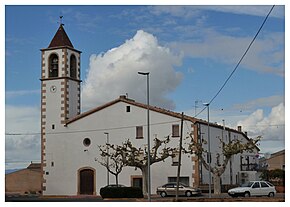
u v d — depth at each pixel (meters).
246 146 57.34
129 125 62.66
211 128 64.88
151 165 60.94
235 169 73.12
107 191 53.09
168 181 60.03
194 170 59.09
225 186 64.81
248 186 50.38
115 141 63.03
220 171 57.69
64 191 64.38
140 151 58.84
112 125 63.41
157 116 61.47
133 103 62.75
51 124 65.81
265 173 76.81
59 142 65.25
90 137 64.12
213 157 64.62
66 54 66.12
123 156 57.22
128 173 61.94
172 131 60.69
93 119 64.31
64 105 65.31
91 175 63.66
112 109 63.69
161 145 60.91
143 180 56.97
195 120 59.91
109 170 59.84
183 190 54.91
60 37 67.06
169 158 60.38
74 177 64.19
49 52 66.69
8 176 83.88
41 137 66.12
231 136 71.88
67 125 65.19
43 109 66.25
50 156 65.38
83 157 64.06
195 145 55.81
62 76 65.75
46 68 66.56
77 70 67.81
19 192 82.19
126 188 52.78
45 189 65.19
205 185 59.72
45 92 66.44
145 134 61.81
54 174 65.06
